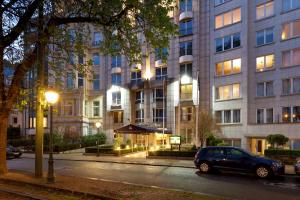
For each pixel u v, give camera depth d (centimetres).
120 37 1570
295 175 1903
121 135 4969
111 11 1482
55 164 2611
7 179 1502
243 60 3978
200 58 4456
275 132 3534
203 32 4456
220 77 4216
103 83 5481
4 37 1444
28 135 6044
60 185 1341
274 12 3778
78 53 1723
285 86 3644
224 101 4134
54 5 1521
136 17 1503
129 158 3042
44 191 1295
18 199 1157
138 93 5169
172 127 4675
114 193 1191
